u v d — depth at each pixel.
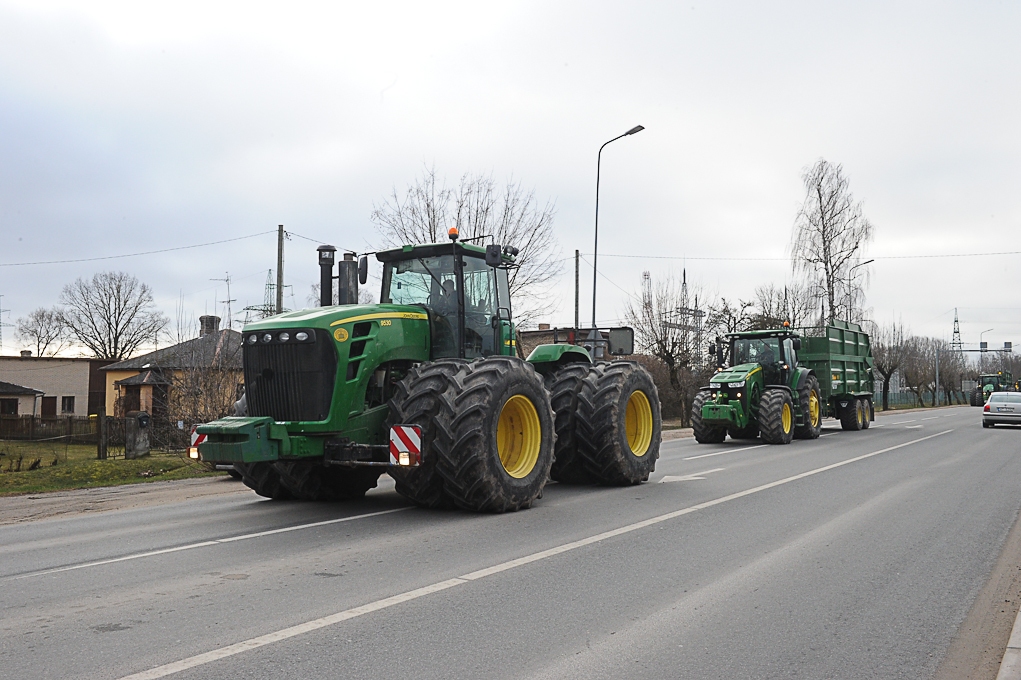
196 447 8.01
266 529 7.66
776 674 3.92
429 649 4.18
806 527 7.67
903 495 9.88
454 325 9.39
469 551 6.54
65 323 59.34
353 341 8.38
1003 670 3.92
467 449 8.04
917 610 5.01
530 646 4.24
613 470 10.46
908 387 71.44
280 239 24.86
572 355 11.38
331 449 8.23
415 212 22.77
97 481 13.91
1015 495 9.90
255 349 8.41
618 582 5.56
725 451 16.77
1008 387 63.53
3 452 24.22
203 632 4.43
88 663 3.95
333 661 3.99
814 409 20.98
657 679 3.82
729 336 20.91
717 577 5.73
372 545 6.80
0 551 6.91
